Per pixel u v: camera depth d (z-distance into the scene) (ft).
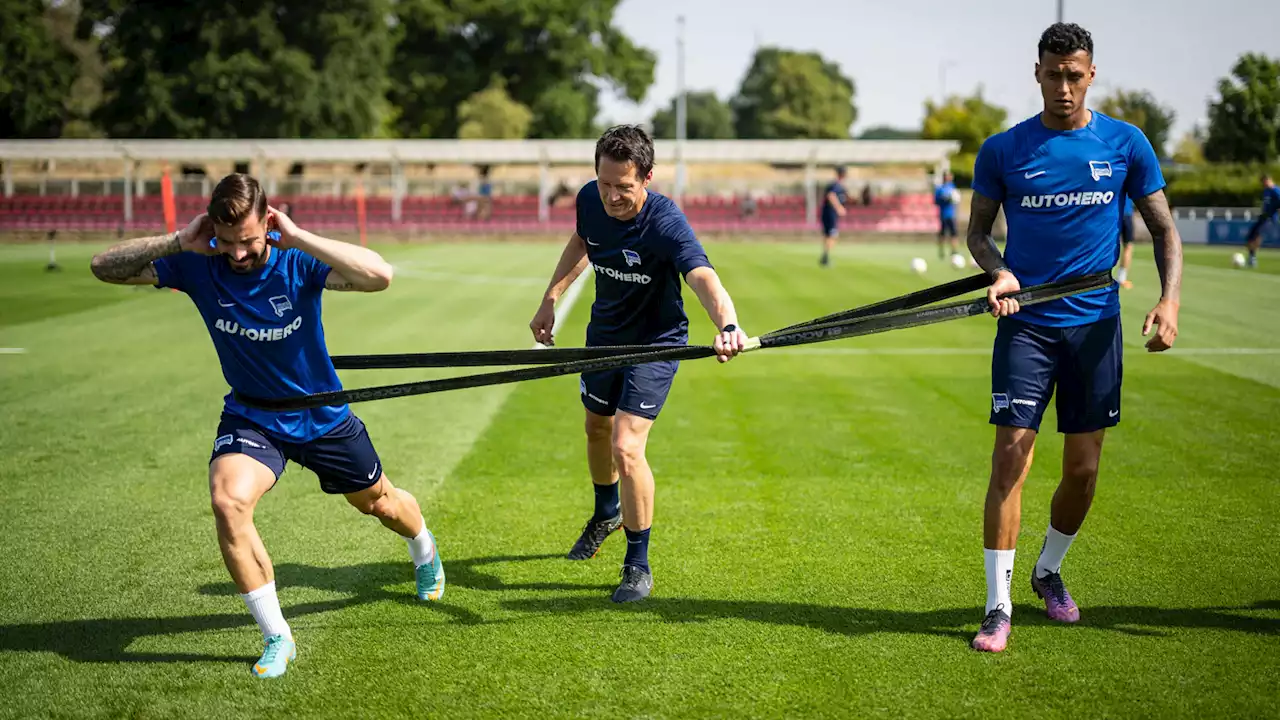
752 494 18.67
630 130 13.11
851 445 22.40
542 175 121.80
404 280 60.85
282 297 11.65
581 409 26.12
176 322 41.39
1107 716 10.46
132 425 23.97
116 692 11.19
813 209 123.03
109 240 110.73
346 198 123.44
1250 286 54.95
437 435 23.27
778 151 122.93
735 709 10.66
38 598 13.88
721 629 12.72
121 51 140.15
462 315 44.37
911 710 10.62
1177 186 109.91
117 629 12.89
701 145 122.62
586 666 11.72
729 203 125.80
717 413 25.75
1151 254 83.61
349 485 12.67
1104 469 19.97
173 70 139.85
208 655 12.14
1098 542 15.79
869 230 121.08
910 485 19.20
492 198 127.24
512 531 16.71
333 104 143.43
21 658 12.05
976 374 30.94
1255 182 106.83
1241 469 19.98
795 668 11.61
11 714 10.69
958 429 23.89
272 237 11.35
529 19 175.52
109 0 137.59
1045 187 12.43
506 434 23.36
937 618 13.02
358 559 15.40
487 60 186.39
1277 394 27.20
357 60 148.36
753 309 46.26
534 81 186.09
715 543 15.98
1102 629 12.63
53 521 17.12
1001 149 12.75
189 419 24.61
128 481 19.44
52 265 66.08
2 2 142.82
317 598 13.87
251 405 12.11
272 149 119.24
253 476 11.67
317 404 11.98
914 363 32.81
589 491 18.94
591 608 13.47
